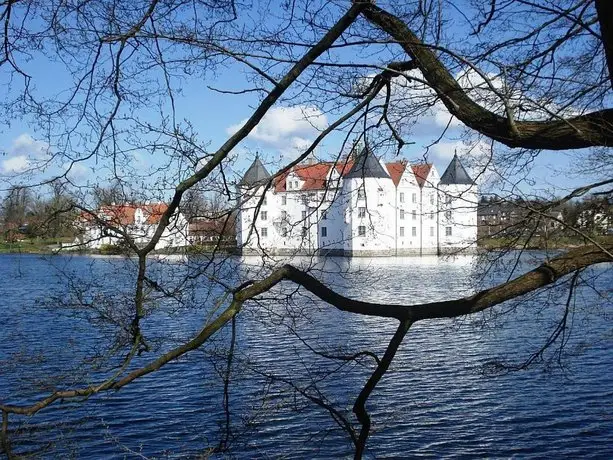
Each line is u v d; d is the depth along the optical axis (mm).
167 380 15969
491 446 12977
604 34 4387
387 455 12453
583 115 4824
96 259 6199
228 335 10781
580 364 18250
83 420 9320
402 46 5086
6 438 5008
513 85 5273
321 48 4363
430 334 23688
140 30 4715
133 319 5457
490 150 6164
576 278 6109
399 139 5875
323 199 6215
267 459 10844
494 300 4891
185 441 12273
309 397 5988
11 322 24484
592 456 12531
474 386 16875
